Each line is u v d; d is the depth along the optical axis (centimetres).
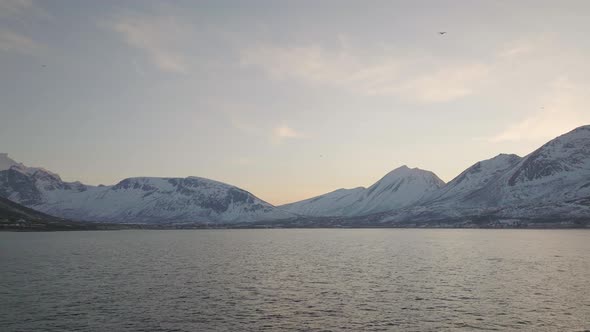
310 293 7588
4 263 11762
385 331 5359
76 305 6562
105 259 13088
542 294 7406
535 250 16400
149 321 5728
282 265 11831
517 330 5381
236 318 5906
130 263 12081
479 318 5906
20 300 6881
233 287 8181
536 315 6038
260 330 5388
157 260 13000
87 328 5394
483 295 7362
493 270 10450
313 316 6022
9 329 5344
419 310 6344
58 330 5309
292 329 5434
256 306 6588
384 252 16188
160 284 8469
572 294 7400
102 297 7156
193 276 9594
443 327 5512
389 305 6656
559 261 12331
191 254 15400
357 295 7419
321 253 15950
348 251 16900
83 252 15650
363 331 5362
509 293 7512
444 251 16338
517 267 11000
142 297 7181
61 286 8156
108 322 5666
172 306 6550
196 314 6094
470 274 9806
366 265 11762
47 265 11356
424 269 10781
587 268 10719
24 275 9519
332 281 8919
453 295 7388
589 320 5775
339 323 5688
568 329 5400
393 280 9019
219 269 10881
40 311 6184
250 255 15062
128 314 6066
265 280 9044
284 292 7688
